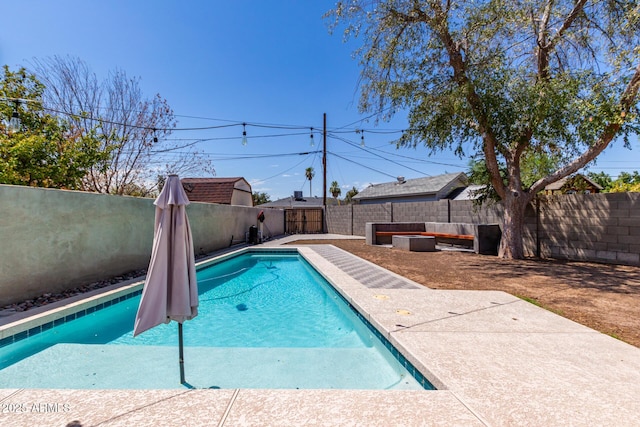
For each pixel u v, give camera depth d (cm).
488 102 727
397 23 779
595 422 182
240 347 369
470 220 1117
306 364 315
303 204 3728
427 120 826
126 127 1116
